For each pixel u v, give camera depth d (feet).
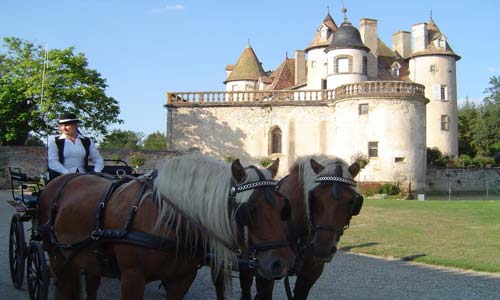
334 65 155.43
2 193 103.60
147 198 16.53
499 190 152.87
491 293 27.71
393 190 123.24
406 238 47.42
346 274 32.86
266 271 14.06
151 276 16.14
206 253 16.08
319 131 145.28
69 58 138.72
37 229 20.80
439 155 160.15
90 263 17.78
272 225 14.26
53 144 24.90
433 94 176.24
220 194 15.15
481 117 218.59
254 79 198.39
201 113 153.28
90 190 18.61
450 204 84.43
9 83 136.98
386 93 129.18
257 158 149.38
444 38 179.42
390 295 27.48
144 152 136.46
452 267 35.01
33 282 22.63
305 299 20.21
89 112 144.46
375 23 173.88
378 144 129.59
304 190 18.97
